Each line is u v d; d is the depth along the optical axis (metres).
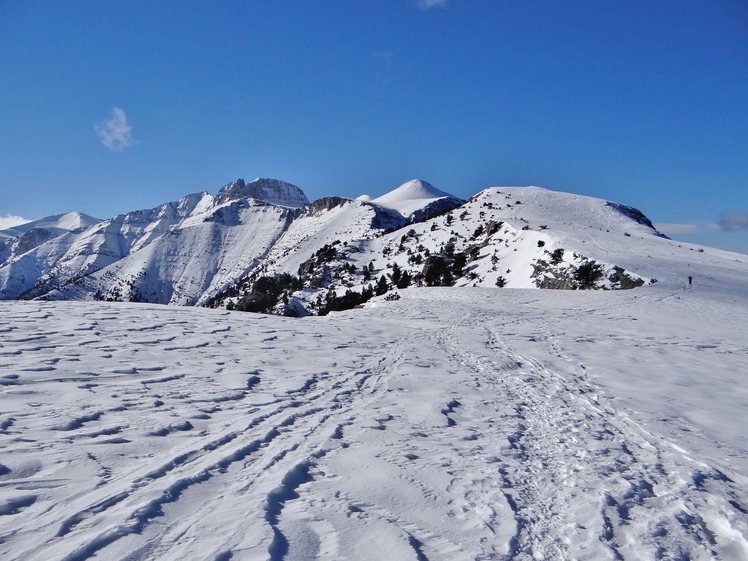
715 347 16.95
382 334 17.12
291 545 3.14
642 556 3.44
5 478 3.79
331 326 18.48
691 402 8.81
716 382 10.94
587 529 3.79
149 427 5.43
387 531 3.49
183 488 3.89
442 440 5.89
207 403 6.75
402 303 31.09
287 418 6.28
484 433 6.32
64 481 3.85
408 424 6.52
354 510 3.81
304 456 4.89
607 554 3.42
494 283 66.12
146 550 2.92
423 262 100.62
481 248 85.69
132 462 4.38
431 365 11.51
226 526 3.30
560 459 5.47
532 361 12.73
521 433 6.44
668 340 18.30
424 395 8.38
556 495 4.46
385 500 4.06
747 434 6.92
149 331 12.98
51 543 2.91
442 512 3.93
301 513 3.66
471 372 10.88
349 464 4.83
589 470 5.13
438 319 23.34
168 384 7.66
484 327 20.58
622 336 19.06
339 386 8.67
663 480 4.98
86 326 12.60
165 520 3.34
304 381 8.80
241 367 9.60
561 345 16.09
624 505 4.30
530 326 21.45
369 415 6.84
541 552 3.42
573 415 7.51
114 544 2.96
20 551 2.80
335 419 6.48
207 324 15.52
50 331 11.43
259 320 18.39
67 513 3.31
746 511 4.25
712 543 3.71
